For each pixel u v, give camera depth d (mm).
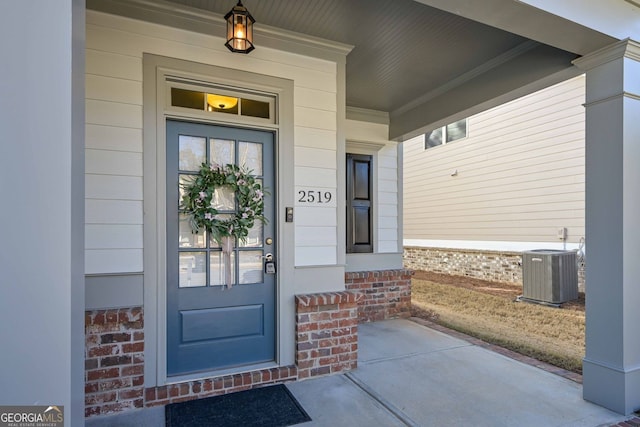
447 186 8797
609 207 2646
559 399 2736
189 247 2863
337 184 3387
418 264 9680
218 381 2777
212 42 2883
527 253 6168
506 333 4438
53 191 967
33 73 959
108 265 2568
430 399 2732
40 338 946
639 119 2662
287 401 2684
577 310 5480
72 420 1001
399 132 5285
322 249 3303
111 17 2611
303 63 3240
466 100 4121
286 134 3160
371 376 3148
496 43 3363
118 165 2605
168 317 2783
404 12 2885
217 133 2982
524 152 7031
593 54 2719
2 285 921
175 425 2354
